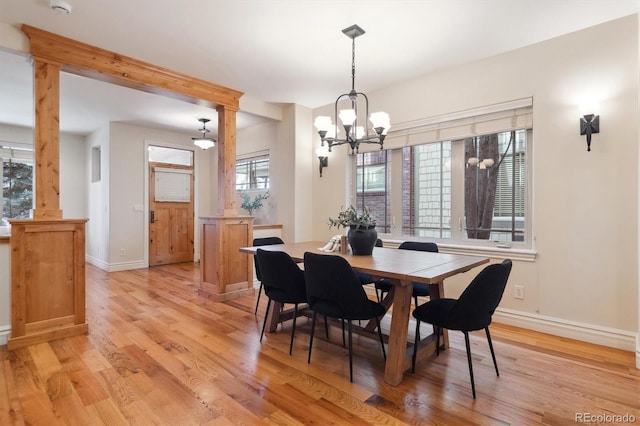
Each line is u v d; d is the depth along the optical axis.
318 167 4.97
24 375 2.24
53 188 2.89
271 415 1.84
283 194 5.00
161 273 5.68
